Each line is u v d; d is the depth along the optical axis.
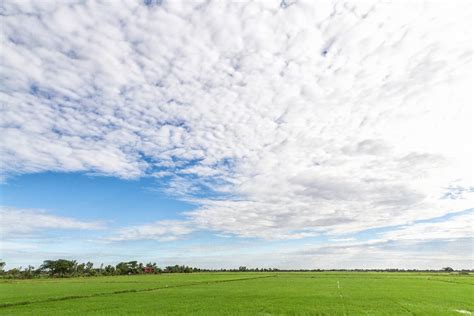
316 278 130.12
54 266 188.25
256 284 91.62
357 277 138.12
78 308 42.38
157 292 66.00
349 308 39.84
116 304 45.91
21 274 176.00
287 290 68.69
